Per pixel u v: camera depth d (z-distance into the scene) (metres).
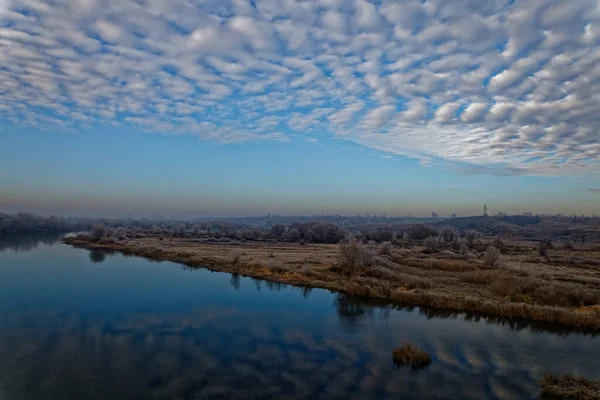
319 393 15.44
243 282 40.38
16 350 19.70
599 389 15.03
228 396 15.07
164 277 42.75
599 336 23.42
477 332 23.83
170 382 16.25
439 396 15.31
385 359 19.16
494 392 15.68
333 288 36.31
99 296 32.59
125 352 19.70
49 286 36.41
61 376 16.67
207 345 20.94
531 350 20.70
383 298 32.97
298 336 22.72
